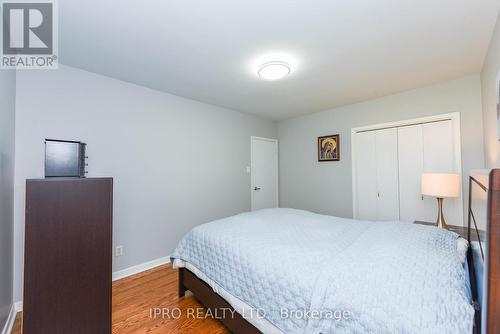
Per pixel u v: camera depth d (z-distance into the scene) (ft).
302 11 4.77
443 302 2.74
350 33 5.55
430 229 5.21
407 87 9.10
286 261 4.25
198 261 6.03
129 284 7.66
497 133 5.67
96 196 5.04
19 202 6.19
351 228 6.24
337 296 3.25
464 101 8.15
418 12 4.80
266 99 10.60
